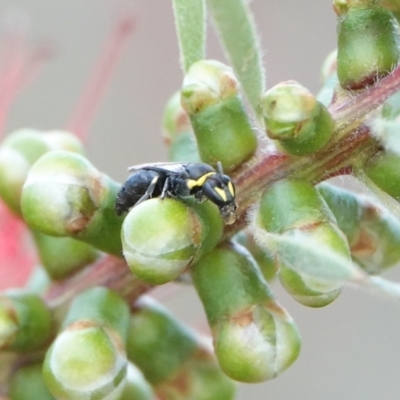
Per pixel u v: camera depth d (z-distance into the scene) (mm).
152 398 130
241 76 119
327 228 115
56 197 121
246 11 120
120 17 155
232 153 120
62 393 118
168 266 115
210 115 120
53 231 122
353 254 125
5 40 160
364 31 119
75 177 121
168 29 228
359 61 119
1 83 158
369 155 118
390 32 119
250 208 120
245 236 127
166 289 137
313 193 117
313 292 114
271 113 115
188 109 120
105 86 153
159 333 126
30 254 146
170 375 127
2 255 145
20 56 159
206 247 119
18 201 131
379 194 118
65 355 118
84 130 152
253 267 121
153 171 119
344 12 120
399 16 120
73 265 128
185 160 128
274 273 128
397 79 118
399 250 126
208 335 146
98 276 126
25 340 124
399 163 117
